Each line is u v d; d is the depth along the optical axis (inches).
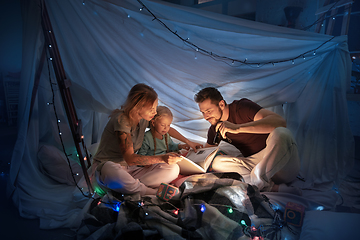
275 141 77.9
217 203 68.4
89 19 85.7
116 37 91.0
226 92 109.7
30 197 80.8
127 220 61.9
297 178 90.7
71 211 74.5
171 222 61.9
